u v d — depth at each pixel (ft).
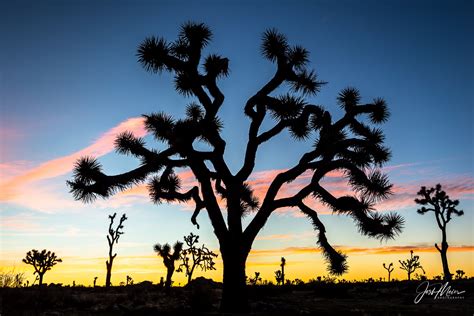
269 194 45.57
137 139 45.01
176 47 46.50
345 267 46.21
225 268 43.24
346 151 45.98
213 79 45.65
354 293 72.59
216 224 44.19
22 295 51.11
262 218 44.73
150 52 43.27
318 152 46.21
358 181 43.88
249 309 42.50
